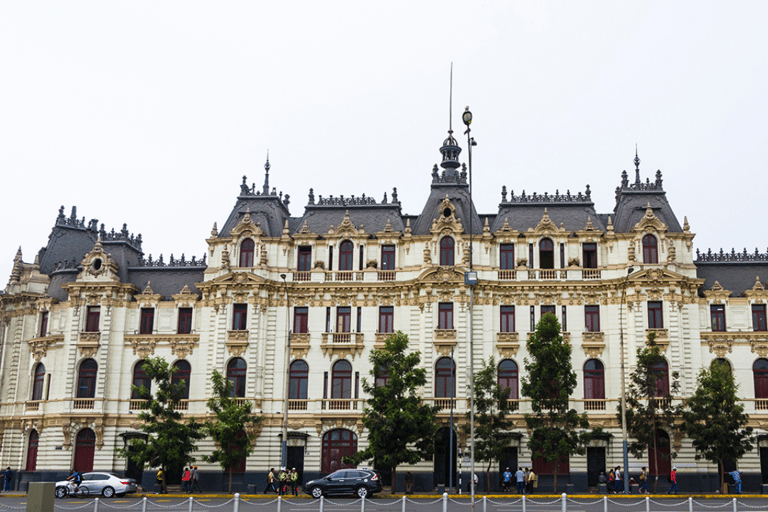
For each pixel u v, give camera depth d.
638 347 74.38
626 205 83.75
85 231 94.38
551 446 69.75
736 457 69.31
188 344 82.69
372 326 81.12
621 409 73.75
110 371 82.44
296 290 82.38
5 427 84.62
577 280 79.94
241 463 78.31
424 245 81.88
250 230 83.69
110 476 68.69
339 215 86.50
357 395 79.38
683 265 80.31
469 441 75.12
